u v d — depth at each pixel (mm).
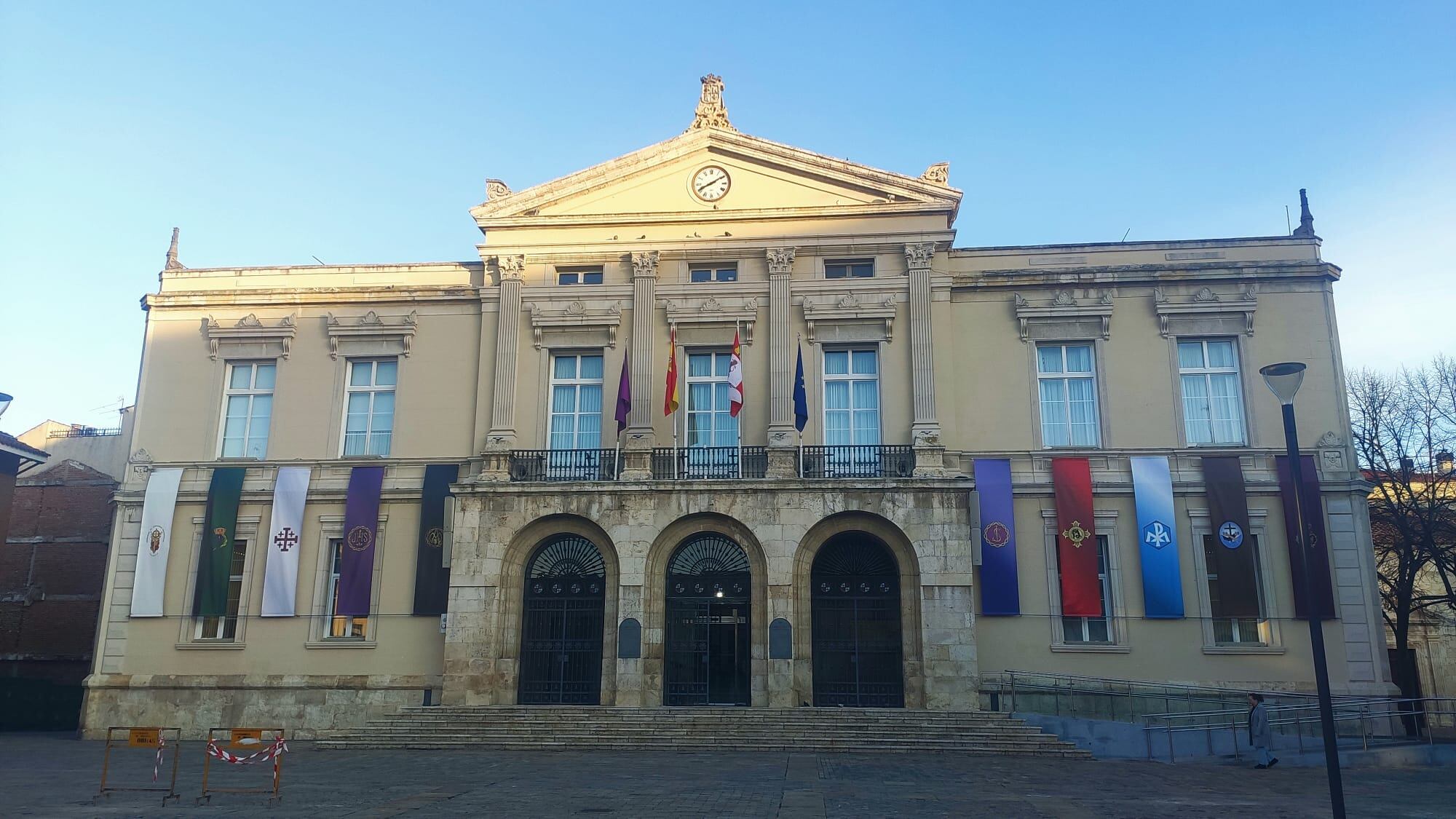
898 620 24875
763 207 27984
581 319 27547
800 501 24844
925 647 23844
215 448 28219
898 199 27578
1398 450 34281
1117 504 25750
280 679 26156
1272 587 24844
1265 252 27078
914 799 14828
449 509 26609
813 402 26609
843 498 24766
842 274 27781
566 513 25359
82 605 36531
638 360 27031
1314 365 26078
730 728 22328
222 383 28688
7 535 32781
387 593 26484
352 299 28703
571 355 27875
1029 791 15891
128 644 26781
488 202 28344
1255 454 25625
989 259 27750
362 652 26172
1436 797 15672
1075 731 21781
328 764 19391
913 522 24531
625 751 21625
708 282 27719
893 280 27141
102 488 37688
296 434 28016
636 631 24453
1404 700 21500
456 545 25484
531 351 27688
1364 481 25219
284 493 27234
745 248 27594
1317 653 12281
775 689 23891
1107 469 25953
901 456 25844
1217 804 14680
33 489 37969
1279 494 25359
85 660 35969
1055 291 27125
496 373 27391
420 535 26594
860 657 24812
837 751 21375
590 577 25828
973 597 24875
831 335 27016
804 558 24891
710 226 27906
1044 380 26906
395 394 28156
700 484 25078
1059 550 25328
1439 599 32406
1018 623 25062
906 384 26516
